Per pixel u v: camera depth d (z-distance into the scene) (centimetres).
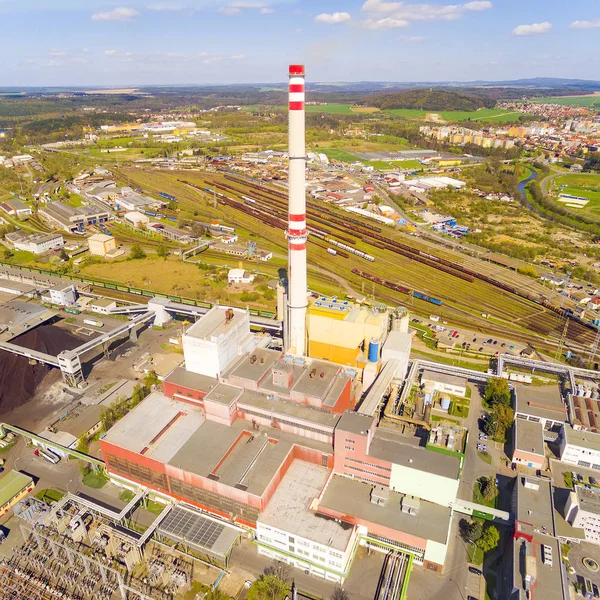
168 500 10119
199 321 12475
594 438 11369
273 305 18600
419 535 8512
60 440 11456
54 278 19988
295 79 11256
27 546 9169
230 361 12238
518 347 16275
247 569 8825
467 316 18438
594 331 17425
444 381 13712
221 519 9512
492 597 8275
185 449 9962
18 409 12925
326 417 10238
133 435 10481
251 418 10844
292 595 8262
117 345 15950
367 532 8938
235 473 9331
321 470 9944
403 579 8344
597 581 8538
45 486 10600
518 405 12800
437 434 10938
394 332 13938
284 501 9162
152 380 13712
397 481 9312
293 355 12225
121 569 8725
